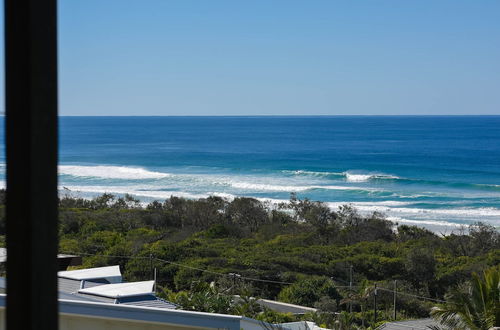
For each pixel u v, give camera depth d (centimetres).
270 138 14862
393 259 2484
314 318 1550
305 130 18462
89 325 532
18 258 154
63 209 3688
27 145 152
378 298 2008
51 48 156
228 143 13212
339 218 3703
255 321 675
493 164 8331
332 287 2008
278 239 3181
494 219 4484
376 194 5591
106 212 3575
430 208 4912
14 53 152
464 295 1046
